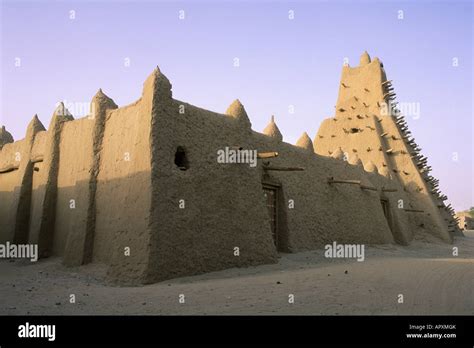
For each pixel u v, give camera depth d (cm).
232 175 1166
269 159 1446
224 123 1205
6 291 779
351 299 645
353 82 3350
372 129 2995
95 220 1134
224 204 1118
